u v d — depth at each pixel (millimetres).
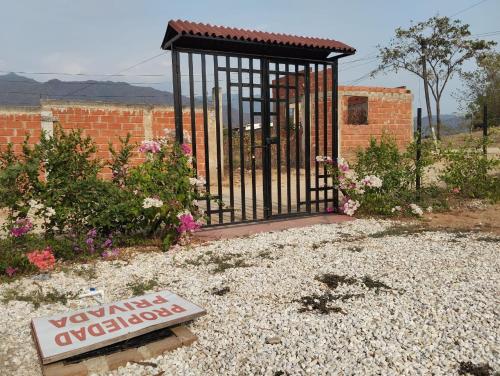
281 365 2844
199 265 5074
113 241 5695
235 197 11352
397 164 8406
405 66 28594
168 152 6297
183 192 6070
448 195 9289
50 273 4883
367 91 18594
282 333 3275
